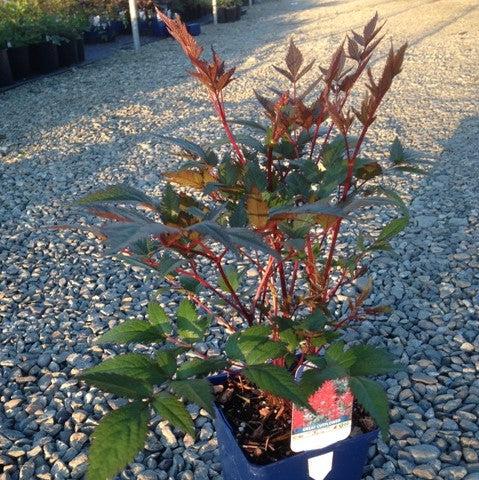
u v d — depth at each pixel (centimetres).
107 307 320
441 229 383
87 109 684
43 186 483
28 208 443
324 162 153
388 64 119
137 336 154
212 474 215
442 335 285
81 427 239
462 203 417
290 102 157
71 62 912
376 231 386
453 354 271
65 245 389
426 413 238
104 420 110
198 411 243
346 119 133
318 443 162
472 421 233
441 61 816
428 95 665
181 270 161
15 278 354
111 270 359
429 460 217
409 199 427
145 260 143
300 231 139
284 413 176
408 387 253
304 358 166
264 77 798
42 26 848
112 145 567
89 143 575
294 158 166
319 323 152
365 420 177
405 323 294
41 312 320
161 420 237
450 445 224
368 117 129
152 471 217
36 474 220
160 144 562
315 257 173
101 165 521
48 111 683
